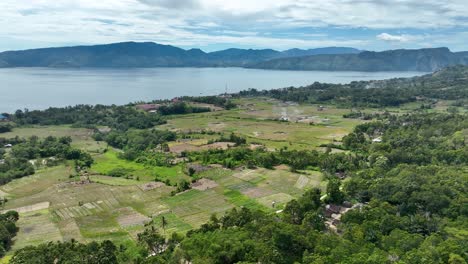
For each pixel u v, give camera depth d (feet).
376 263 267.18
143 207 497.87
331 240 317.22
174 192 544.21
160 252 362.74
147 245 370.12
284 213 398.21
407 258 279.08
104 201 519.60
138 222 450.71
